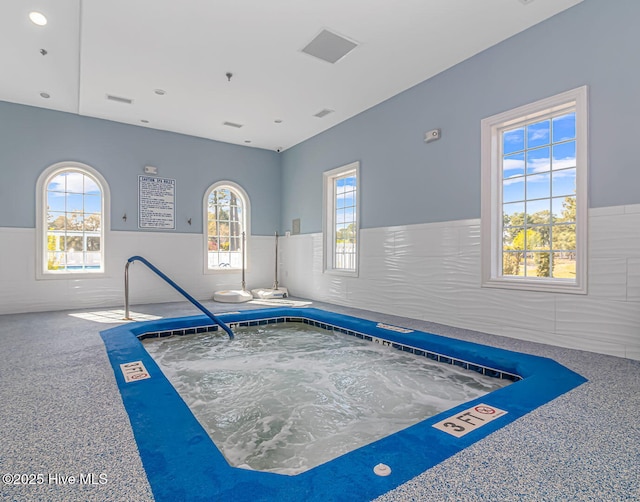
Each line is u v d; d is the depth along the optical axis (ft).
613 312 8.27
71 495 3.41
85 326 11.88
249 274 20.79
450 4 8.95
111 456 4.12
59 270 15.84
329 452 5.82
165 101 14.65
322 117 16.42
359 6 9.04
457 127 11.77
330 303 17.51
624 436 4.66
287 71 12.23
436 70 12.20
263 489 3.53
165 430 4.74
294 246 20.65
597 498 3.44
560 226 9.70
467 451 4.28
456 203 11.78
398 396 7.91
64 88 13.67
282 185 21.91
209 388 8.45
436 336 10.34
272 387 8.48
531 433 4.74
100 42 10.48
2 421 5.01
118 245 16.89
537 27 9.73
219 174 19.84
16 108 14.89
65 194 16.05
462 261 11.56
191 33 10.11
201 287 19.13
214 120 16.80
